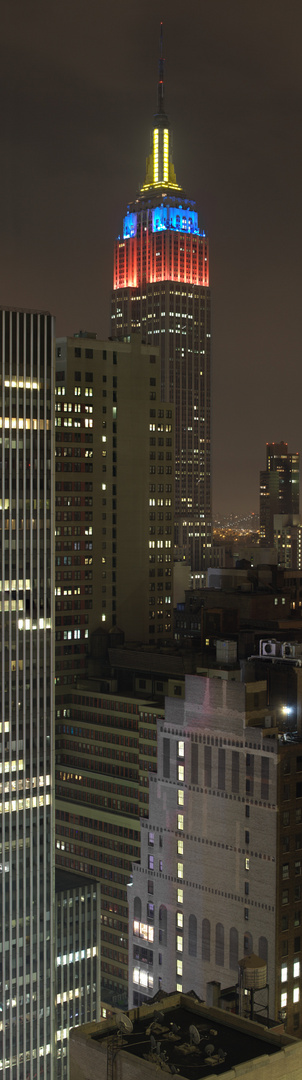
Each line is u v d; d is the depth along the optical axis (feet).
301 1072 329.72
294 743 613.52
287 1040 333.62
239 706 627.05
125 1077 321.73
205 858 655.76
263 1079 318.86
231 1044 335.88
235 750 631.15
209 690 648.79
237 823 630.74
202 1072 316.19
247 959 475.31
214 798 647.56
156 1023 349.61
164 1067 315.58
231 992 538.06
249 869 623.77
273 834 606.14
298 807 615.98
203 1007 359.05
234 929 634.84
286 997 613.52
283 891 609.83
